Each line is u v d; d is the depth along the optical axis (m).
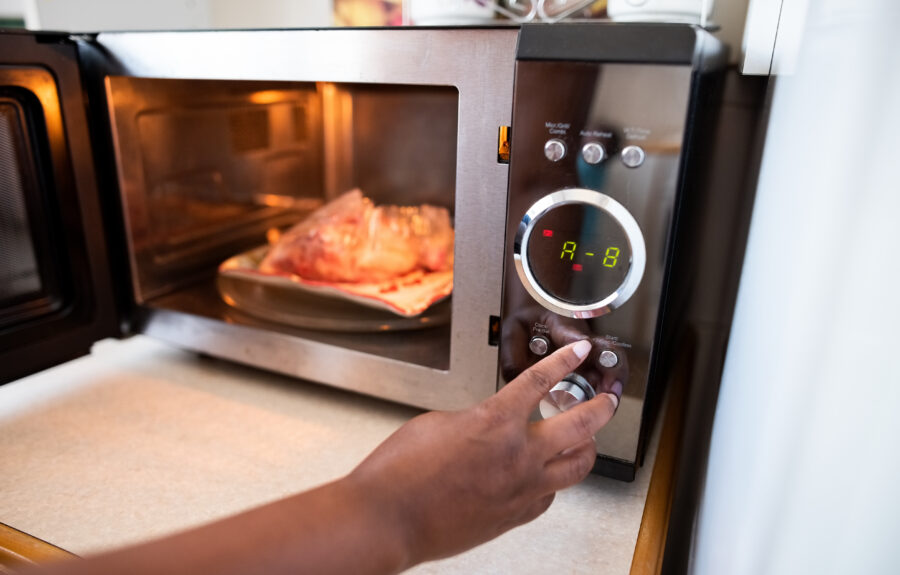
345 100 0.84
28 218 0.61
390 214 0.78
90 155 0.65
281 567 0.26
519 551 0.45
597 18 0.56
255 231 0.89
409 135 0.83
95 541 0.45
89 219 0.65
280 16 0.91
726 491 0.35
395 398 0.59
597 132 0.41
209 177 0.79
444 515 0.31
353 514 0.28
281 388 0.67
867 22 0.20
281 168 0.89
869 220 0.19
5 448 0.55
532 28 0.42
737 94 0.71
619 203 0.42
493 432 0.34
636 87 0.40
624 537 0.47
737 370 0.39
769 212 0.35
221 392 0.66
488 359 0.54
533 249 0.45
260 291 0.75
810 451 0.21
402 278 0.73
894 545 0.19
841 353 0.20
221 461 0.54
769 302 0.30
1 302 0.59
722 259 0.77
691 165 0.45
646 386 0.46
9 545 0.44
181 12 0.92
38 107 0.60
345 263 0.70
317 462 0.54
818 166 0.24
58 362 0.65
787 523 0.22
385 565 0.29
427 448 0.33
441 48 0.48
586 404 0.39
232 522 0.26
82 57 0.63
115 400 0.64
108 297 0.69
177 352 0.75
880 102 0.19
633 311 0.44
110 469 0.53
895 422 0.19
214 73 0.57
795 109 0.31
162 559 0.24
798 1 0.40
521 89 0.42
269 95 0.80
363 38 0.51
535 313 0.47
